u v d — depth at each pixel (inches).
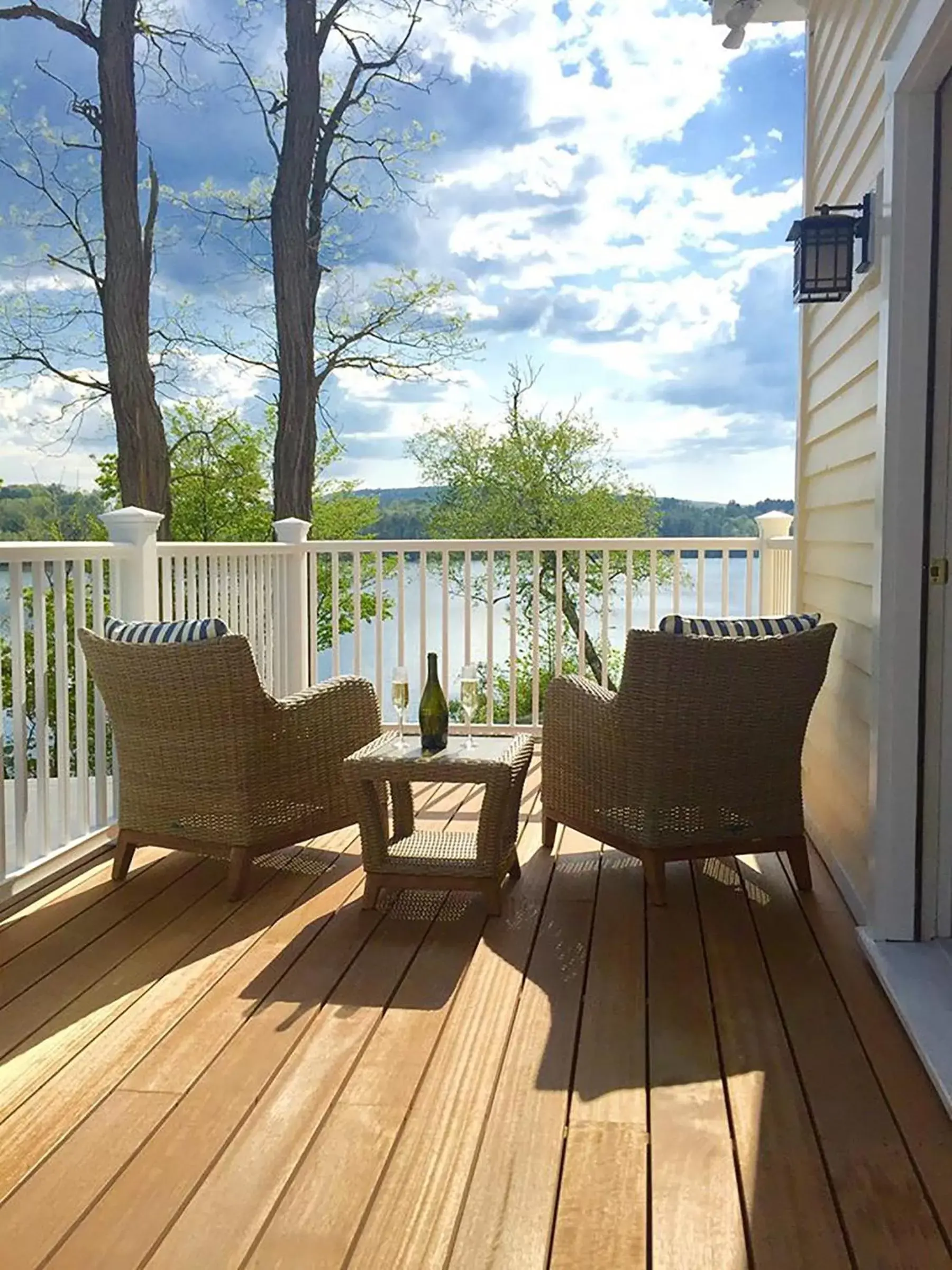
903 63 100.5
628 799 129.8
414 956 112.7
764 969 108.9
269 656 209.2
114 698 133.5
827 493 154.4
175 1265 64.7
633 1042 92.8
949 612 106.7
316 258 401.1
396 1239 66.9
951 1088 81.5
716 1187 72.0
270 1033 94.7
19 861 130.5
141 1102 83.0
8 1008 99.9
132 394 354.6
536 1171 73.7
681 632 125.6
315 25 364.2
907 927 109.3
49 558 132.8
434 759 125.7
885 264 108.4
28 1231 67.9
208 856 136.1
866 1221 68.4
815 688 128.1
